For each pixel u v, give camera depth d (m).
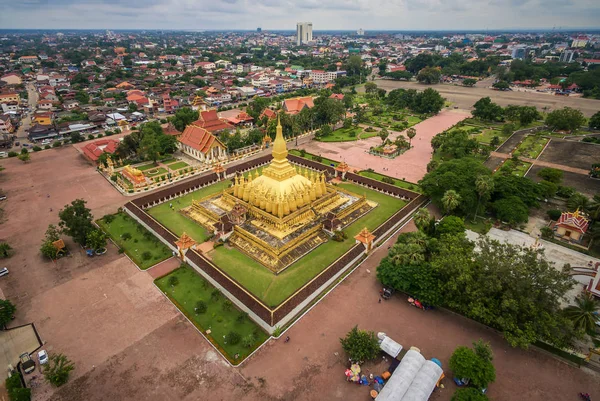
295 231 78.12
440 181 87.69
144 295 63.38
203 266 67.31
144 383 47.47
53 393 46.38
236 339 53.03
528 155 129.62
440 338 54.06
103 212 92.75
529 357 50.84
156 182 109.81
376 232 78.12
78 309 60.19
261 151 141.50
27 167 123.00
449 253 59.28
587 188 102.69
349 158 133.12
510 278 51.06
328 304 61.16
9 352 52.41
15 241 80.06
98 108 192.75
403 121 180.75
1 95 198.25
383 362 50.25
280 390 46.38
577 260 71.44
